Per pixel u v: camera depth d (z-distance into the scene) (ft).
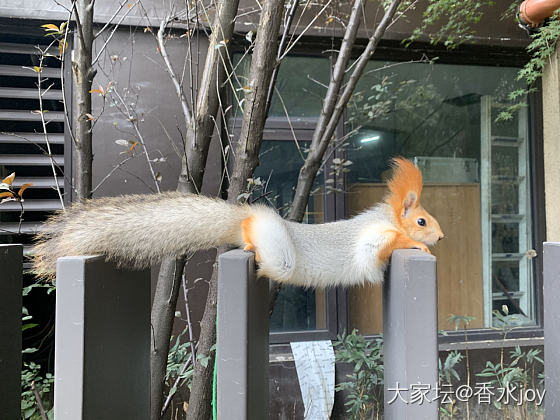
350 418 11.49
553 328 4.49
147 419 5.40
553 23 11.39
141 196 5.36
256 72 7.04
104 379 3.92
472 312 14.11
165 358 7.61
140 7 11.13
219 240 5.08
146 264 4.76
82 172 7.06
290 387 11.76
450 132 14.06
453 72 14.01
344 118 13.02
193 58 11.39
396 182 6.15
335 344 11.87
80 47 6.85
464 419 11.99
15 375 4.42
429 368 3.71
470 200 14.23
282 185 12.76
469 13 12.25
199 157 7.55
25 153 11.66
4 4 10.71
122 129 11.26
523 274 14.52
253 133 7.16
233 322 3.63
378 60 13.37
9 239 11.45
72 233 4.59
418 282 3.76
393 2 7.99
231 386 3.60
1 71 11.09
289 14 8.52
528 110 14.48
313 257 5.40
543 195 14.26
